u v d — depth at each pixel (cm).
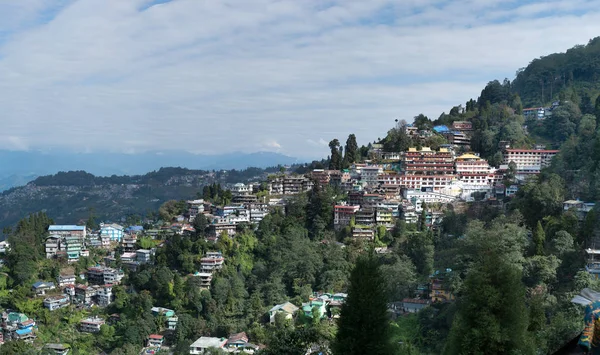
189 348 10962
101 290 14288
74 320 13162
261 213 17312
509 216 12550
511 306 2980
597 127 16750
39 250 16425
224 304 12912
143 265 15175
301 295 12644
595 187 11969
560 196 12188
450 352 3167
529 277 8825
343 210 16400
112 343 12100
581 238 10269
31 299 13850
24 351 11188
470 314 3072
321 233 16238
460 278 9300
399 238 14912
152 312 12975
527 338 3061
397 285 10888
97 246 18400
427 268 11869
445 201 17400
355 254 14125
